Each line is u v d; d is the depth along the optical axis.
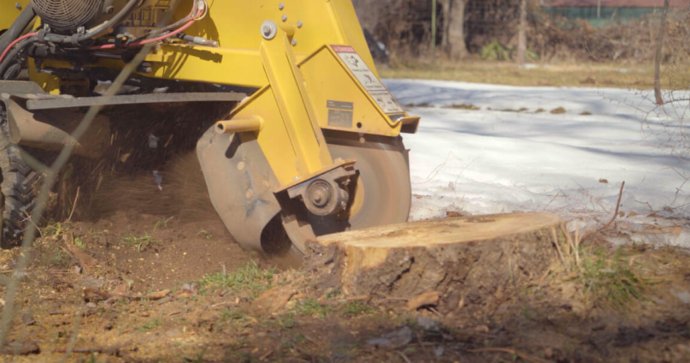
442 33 30.52
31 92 4.38
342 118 4.03
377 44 25.38
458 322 3.16
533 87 15.62
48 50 4.38
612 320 3.07
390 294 3.36
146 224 4.72
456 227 3.61
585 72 19.50
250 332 3.22
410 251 3.28
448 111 11.70
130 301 3.74
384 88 4.13
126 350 3.07
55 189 4.43
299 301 3.47
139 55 4.12
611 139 8.60
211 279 3.97
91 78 4.68
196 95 4.15
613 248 4.15
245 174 4.18
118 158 4.84
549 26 29.47
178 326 3.35
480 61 26.89
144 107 4.66
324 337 3.10
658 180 6.05
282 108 4.11
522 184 6.11
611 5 29.52
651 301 3.26
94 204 4.73
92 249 4.27
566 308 3.17
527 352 2.87
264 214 4.12
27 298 3.66
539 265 3.42
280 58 4.14
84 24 4.12
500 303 3.23
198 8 4.36
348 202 4.23
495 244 3.28
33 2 4.13
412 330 3.09
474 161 7.03
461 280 3.28
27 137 4.01
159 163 5.01
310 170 4.10
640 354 2.81
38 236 4.30
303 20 4.21
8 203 4.22
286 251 4.34
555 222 3.60
